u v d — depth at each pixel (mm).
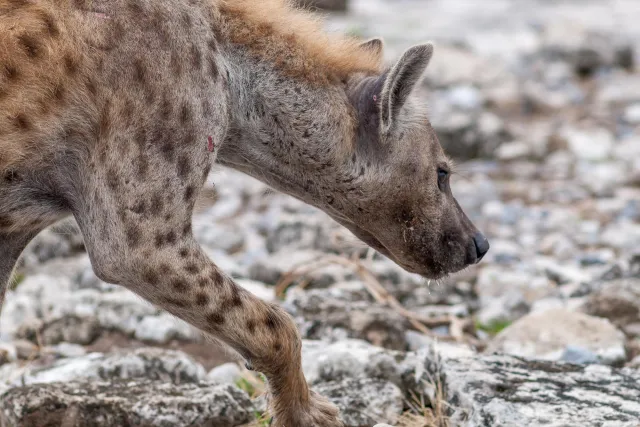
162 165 11719
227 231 23453
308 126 13016
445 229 14133
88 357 15750
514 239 23891
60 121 11625
